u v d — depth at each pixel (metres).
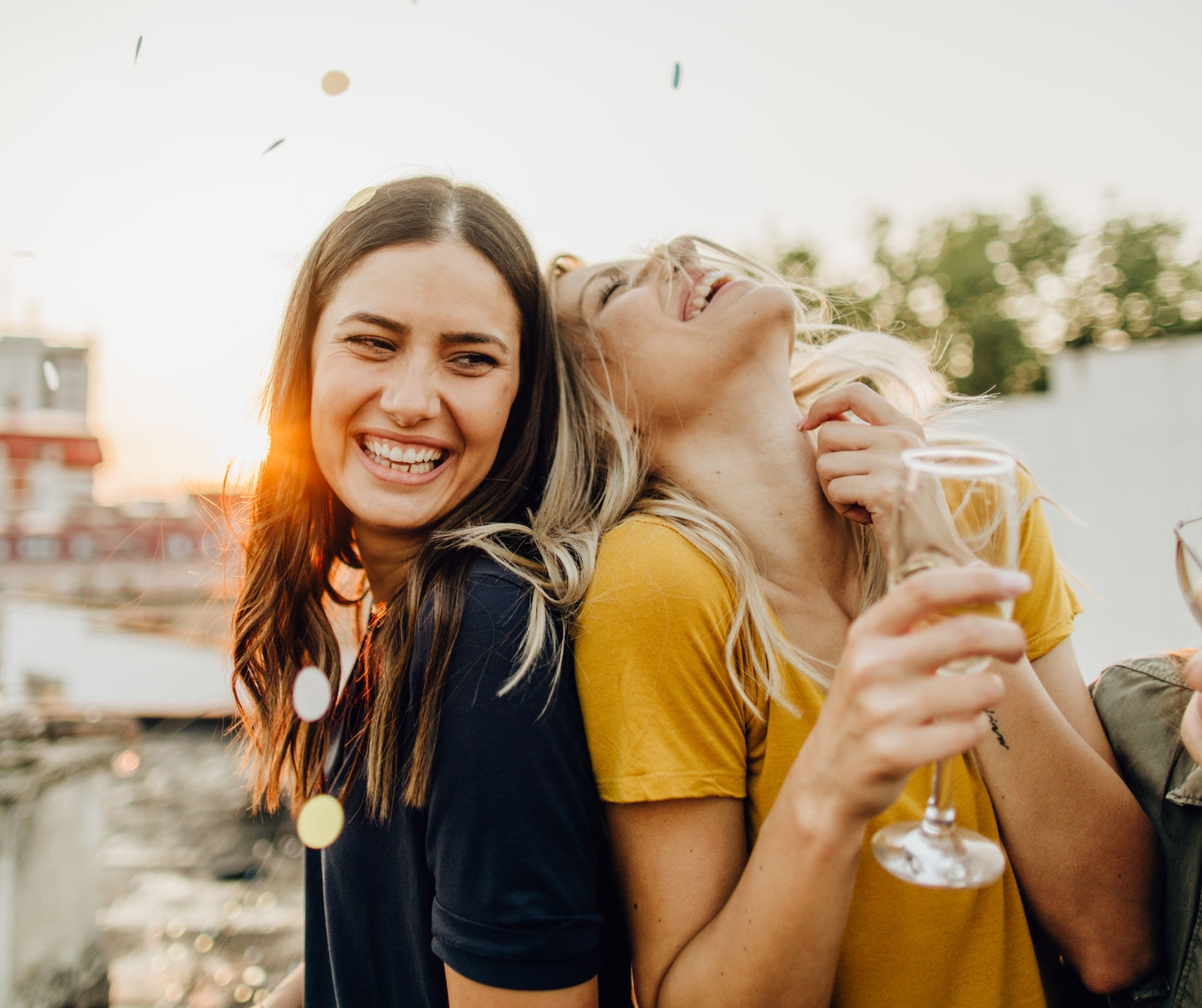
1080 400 9.77
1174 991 1.07
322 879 1.29
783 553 1.27
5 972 2.88
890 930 1.06
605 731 1.08
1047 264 28.44
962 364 28.25
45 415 8.80
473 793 1.00
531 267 1.37
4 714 3.40
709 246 1.73
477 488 1.35
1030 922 1.19
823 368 1.74
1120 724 1.23
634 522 1.24
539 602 1.08
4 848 2.88
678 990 0.97
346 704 1.30
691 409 1.38
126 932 3.90
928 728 0.71
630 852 1.07
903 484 0.82
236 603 1.49
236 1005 3.35
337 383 1.22
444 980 1.10
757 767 1.13
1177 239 27.34
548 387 1.42
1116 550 9.30
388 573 1.38
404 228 1.22
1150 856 1.12
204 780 5.83
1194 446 8.96
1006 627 0.70
